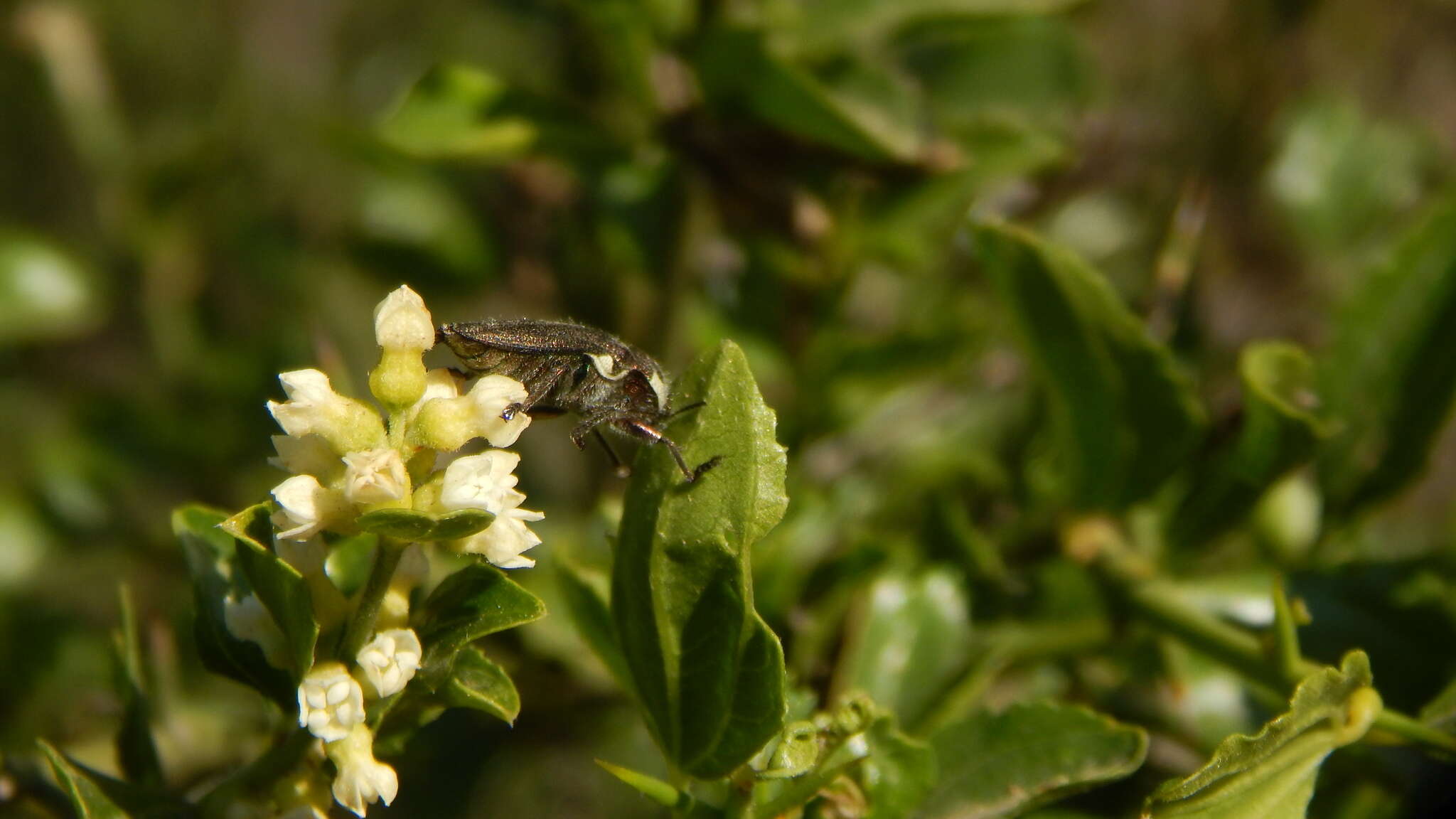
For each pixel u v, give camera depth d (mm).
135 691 264
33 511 362
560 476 356
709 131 297
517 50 462
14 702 349
